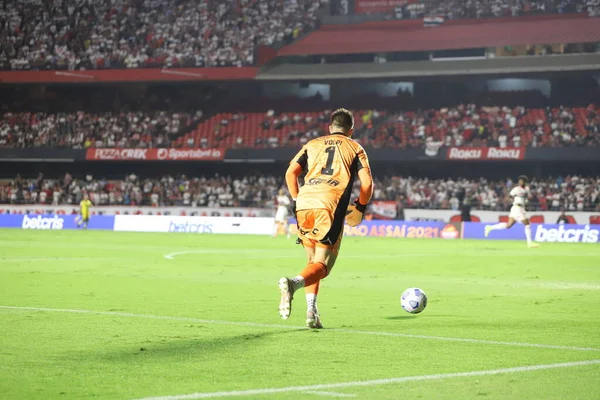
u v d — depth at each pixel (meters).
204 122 73.81
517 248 39.59
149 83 73.75
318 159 11.19
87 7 76.81
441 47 65.88
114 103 78.31
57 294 16.59
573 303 15.73
